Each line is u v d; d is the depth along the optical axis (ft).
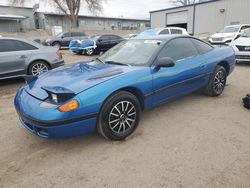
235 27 47.57
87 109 8.65
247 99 13.35
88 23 159.33
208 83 14.79
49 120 8.20
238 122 11.60
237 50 27.20
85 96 8.63
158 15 101.50
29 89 10.06
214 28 82.02
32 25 136.05
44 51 21.95
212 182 7.35
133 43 13.35
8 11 128.88
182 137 10.23
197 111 13.15
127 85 9.71
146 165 8.32
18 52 20.48
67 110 8.28
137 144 9.75
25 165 8.59
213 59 14.47
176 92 12.30
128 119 10.14
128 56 12.26
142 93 10.44
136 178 7.66
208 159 8.54
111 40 48.93
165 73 11.33
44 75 11.29
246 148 9.20
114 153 9.13
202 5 84.07
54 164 8.58
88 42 46.19
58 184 7.53
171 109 13.52
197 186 7.20
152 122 11.84
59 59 23.00
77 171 8.14
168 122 11.80
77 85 9.05
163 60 10.59
